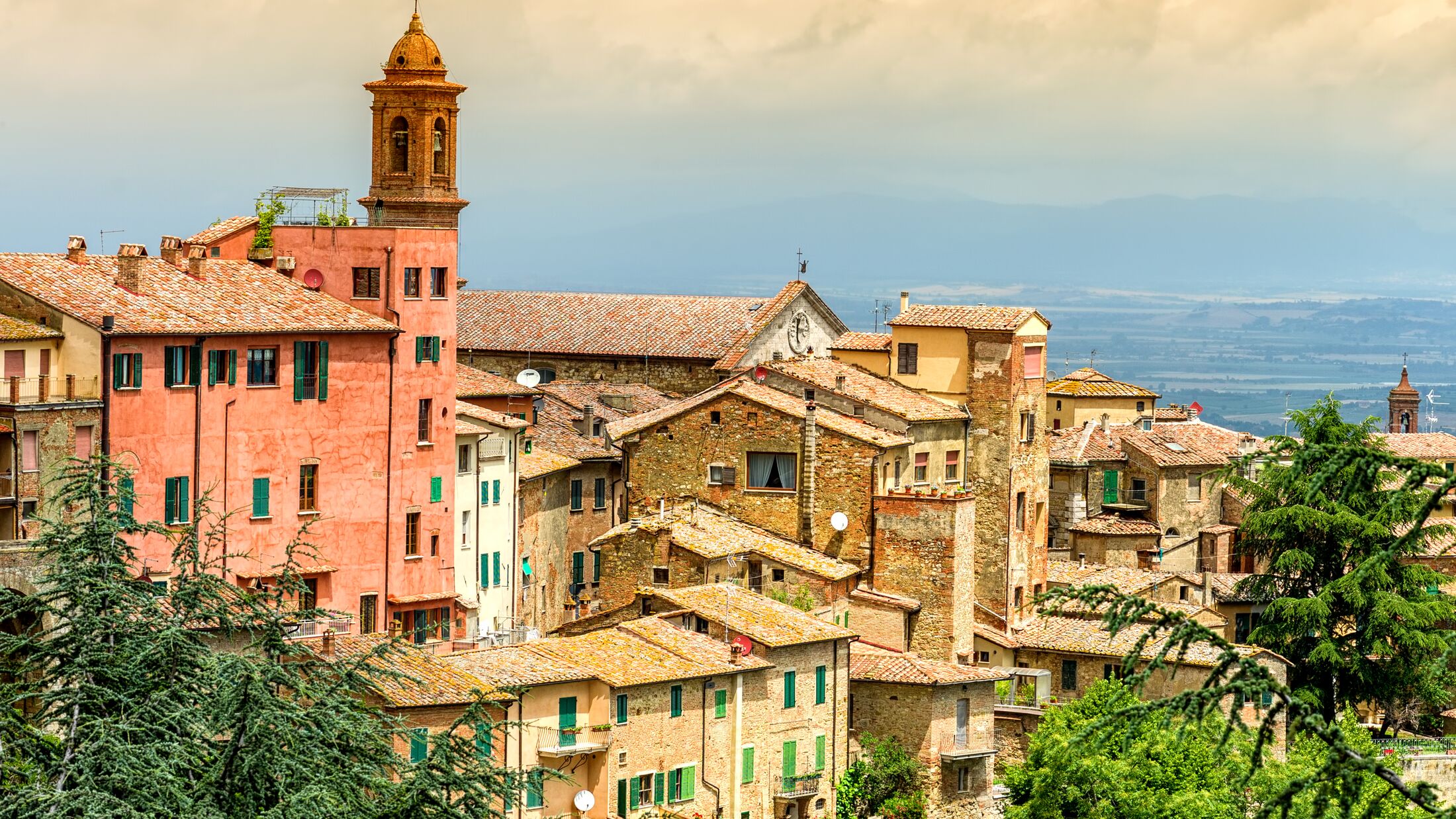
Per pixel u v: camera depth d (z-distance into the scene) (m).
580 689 133.75
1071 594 58.97
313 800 73.38
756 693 144.50
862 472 167.62
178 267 140.25
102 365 128.12
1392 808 127.62
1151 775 133.75
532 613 164.88
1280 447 87.19
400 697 118.19
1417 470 55.12
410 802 76.88
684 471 173.00
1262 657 169.12
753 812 144.75
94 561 80.00
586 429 180.88
